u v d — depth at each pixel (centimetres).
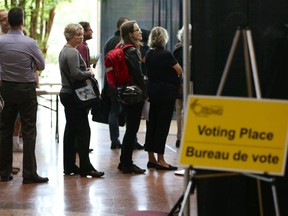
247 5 434
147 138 774
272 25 433
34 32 1077
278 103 378
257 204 438
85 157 726
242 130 379
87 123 724
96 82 709
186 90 444
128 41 720
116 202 614
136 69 709
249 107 379
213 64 439
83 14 1308
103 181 706
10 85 668
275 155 377
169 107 748
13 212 575
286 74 435
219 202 439
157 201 618
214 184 437
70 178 721
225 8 436
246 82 437
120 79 710
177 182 702
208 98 380
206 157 380
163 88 736
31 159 691
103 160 834
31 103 680
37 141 1002
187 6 442
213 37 438
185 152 381
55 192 652
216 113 380
